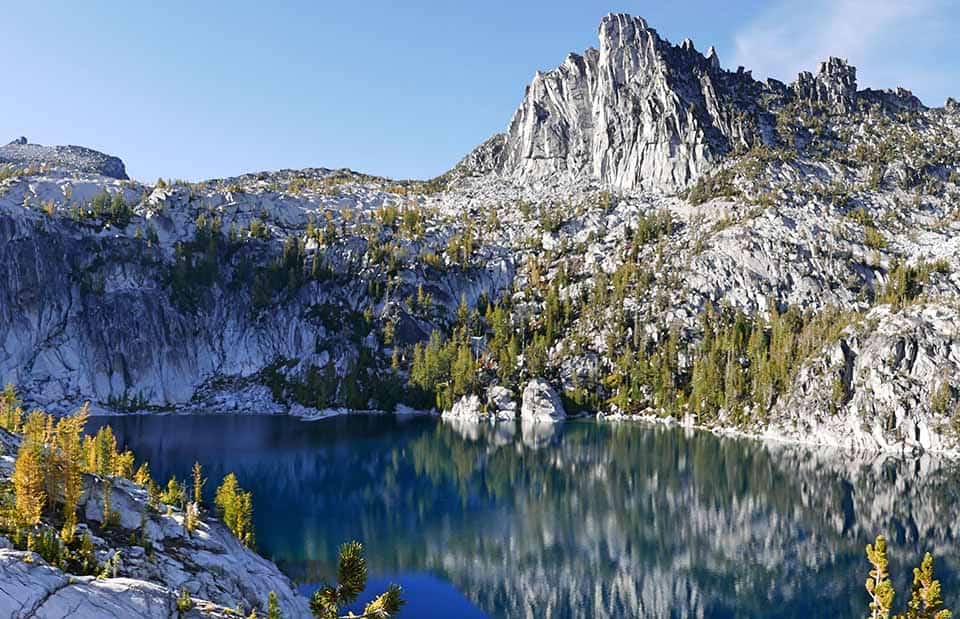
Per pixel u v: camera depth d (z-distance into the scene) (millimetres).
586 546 94562
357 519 107562
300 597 66625
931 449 155625
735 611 72938
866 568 84812
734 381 193625
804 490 123750
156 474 130250
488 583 81000
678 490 125375
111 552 54594
